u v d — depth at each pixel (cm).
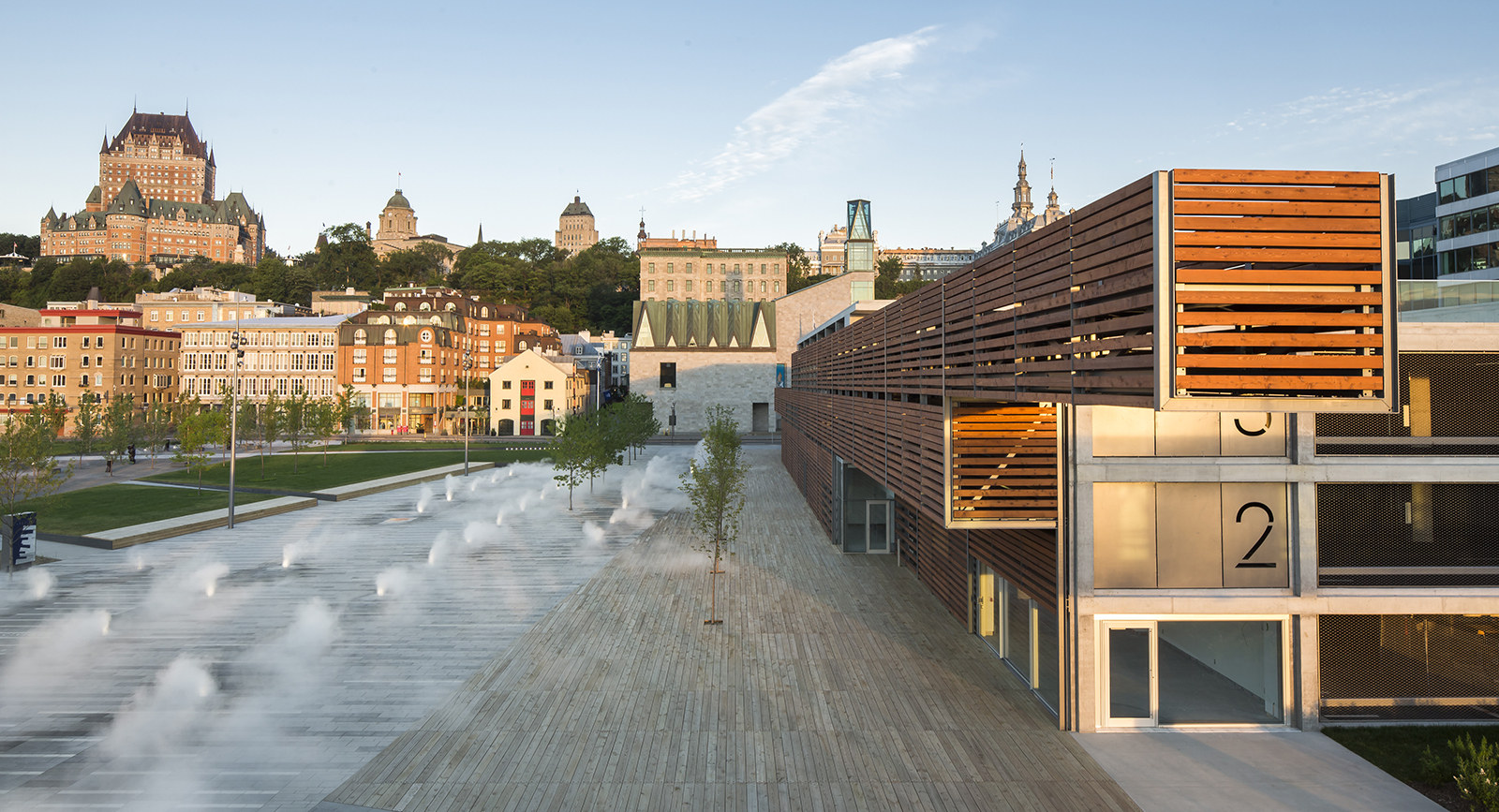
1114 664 1287
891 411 1878
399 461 5856
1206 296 840
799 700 1399
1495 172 3862
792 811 1022
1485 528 1289
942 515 1376
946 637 1755
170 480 4603
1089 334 992
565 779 1104
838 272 18150
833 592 2142
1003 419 1345
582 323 13900
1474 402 1291
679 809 1025
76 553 2622
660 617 1902
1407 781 1092
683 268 11262
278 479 4653
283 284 13725
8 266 16012
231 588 2167
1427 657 1283
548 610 1964
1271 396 842
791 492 4184
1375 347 844
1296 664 1270
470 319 10519
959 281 1405
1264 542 1287
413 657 1609
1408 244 4509
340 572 2362
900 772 1132
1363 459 1270
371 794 1059
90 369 8719
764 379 8950
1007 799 1054
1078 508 1271
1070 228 1036
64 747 1198
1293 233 848
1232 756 1177
